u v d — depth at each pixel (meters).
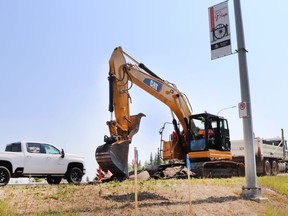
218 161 19.56
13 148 16.36
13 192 9.92
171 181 13.41
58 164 17.19
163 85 18.95
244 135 11.98
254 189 11.42
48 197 9.33
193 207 8.98
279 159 29.98
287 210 10.17
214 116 20.14
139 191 10.46
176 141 20.47
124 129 14.95
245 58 12.46
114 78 15.54
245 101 12.16
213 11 13.05
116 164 13.55
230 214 8.98
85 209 8.18
